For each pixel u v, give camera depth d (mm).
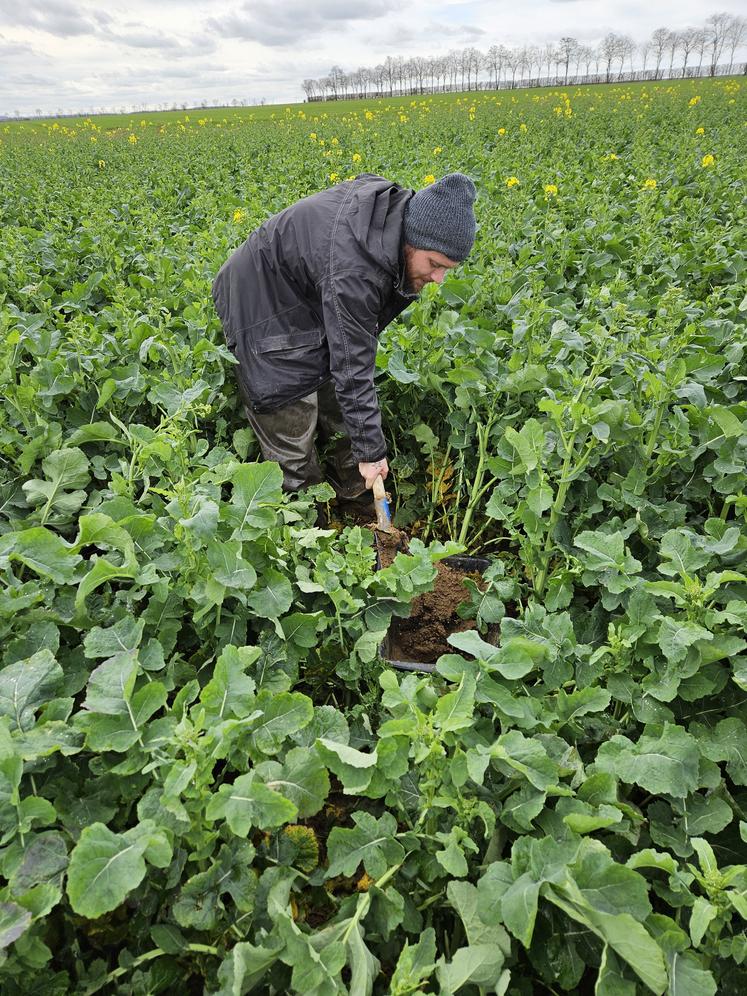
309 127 24766
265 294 3170
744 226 6668
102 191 10773
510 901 1451
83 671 2051
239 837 1644
